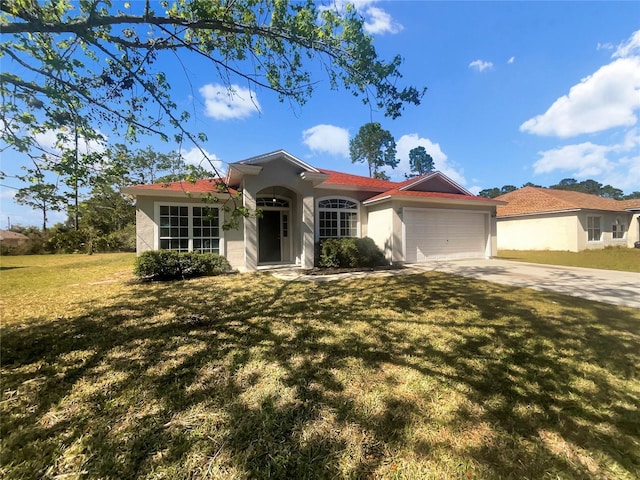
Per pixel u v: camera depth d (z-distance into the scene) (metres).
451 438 2.23
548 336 4.22
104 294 7.26
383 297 6.64
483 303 6.04
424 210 13.20
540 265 12.05
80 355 3.75
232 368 3.38
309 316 5.29
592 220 19.33
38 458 2.07
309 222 11.45
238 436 2.27
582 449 2.12
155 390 2.93
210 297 6.82
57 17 3.41
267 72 4.73
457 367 3.35
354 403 2.67
